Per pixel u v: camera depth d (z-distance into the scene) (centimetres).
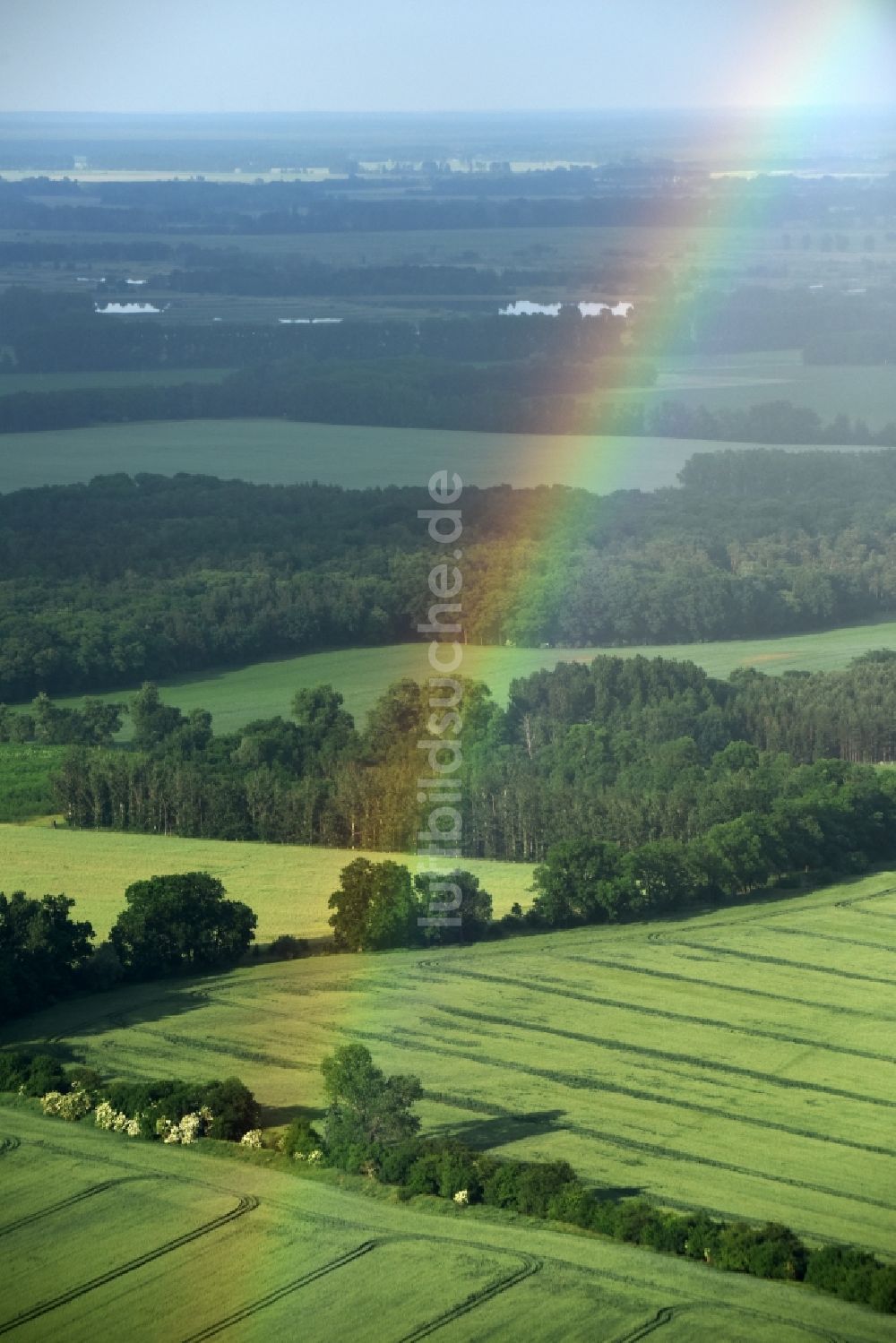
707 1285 13425
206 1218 14512
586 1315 13062
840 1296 13325
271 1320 13162
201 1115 16038
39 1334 13075
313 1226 14350
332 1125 15688
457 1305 13212
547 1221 14450
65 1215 14650
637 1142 16100
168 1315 13238
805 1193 15162
